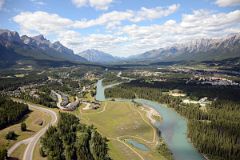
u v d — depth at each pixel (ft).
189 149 652.89
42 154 546.26
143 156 601.62
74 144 600.80
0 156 497.05
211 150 615.16
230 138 645.10
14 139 637.30
